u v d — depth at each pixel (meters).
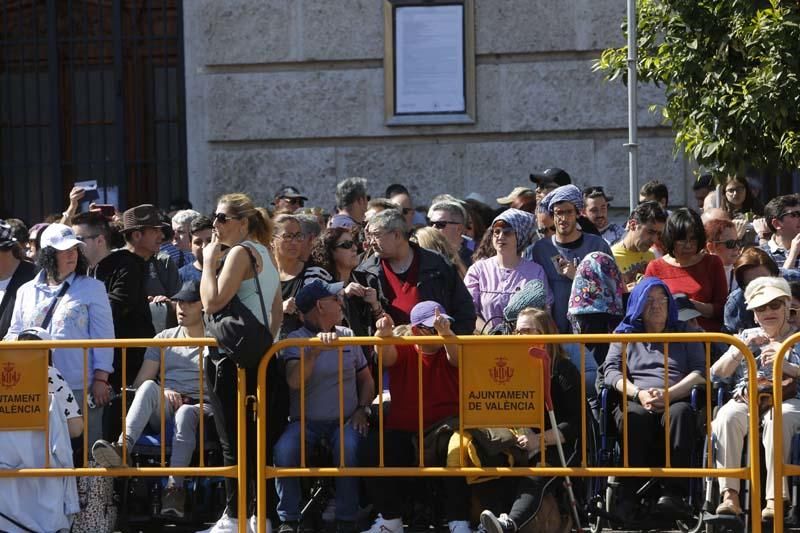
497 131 17.11
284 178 17.50
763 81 12.68
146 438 11.59
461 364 10.38
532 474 10.29
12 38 18.36
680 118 13.98
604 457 10.94
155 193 18.16
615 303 12.00
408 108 17.23
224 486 11.49
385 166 17.33
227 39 17.52
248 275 10.49
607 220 15.74
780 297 10.95
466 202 15.53
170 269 14.00
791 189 16.66
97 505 11.18
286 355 10.98
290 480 10.91
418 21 17.14
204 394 11.77
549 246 13.02
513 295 11.82
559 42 16.92
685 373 11.16
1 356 10.69
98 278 12.62
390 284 11.80
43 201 18.41
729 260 13.34
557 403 10.60
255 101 17.53
